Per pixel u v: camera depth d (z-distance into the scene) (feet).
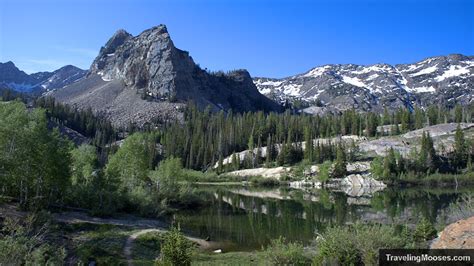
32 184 173.88
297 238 155.02
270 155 569.64
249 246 142.92
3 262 74.79
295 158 562.25
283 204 279.69
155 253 127.95
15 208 155.43
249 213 231.30
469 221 61.67
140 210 201.77
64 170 179.83
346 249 79.92
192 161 598.75
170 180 260.62
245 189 428.97
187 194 266.36
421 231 95.50
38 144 170.71
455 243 60.08
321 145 549.13
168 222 190.90
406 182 447.42
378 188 429.79
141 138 252.01
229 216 218.79
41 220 137.39
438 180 444.96
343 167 471.21
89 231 146.41
